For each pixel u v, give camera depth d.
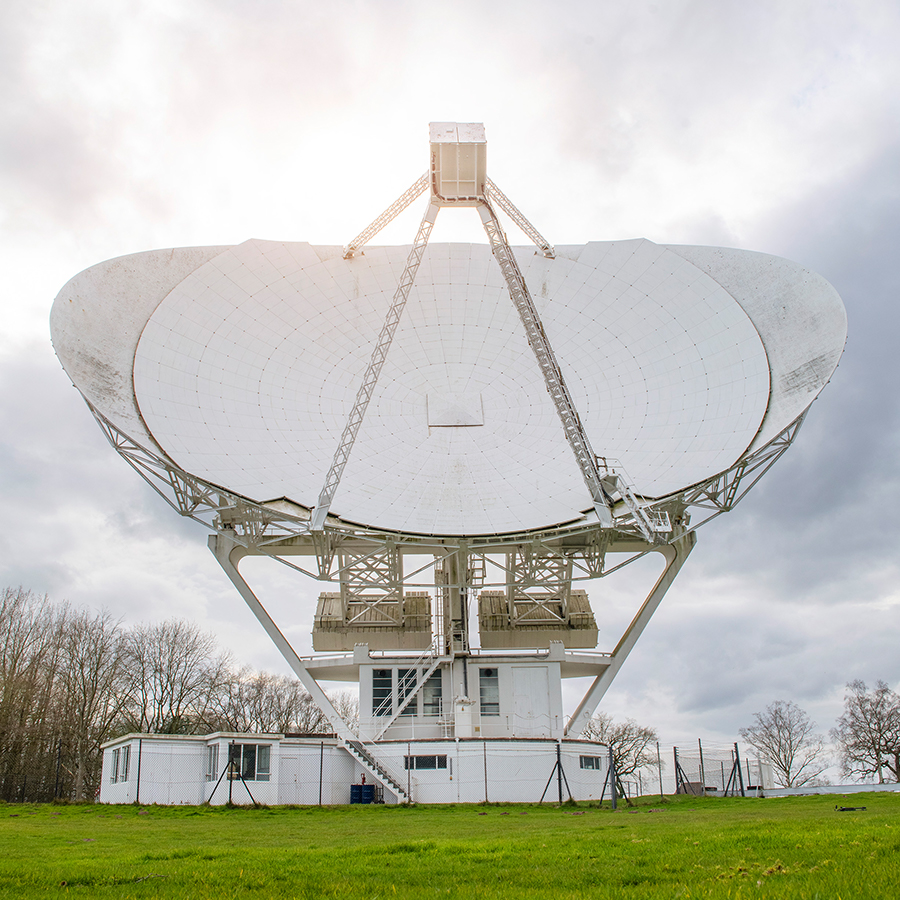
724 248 51.94
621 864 16.41
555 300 52.91
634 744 97.62
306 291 51.47
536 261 54.25
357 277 53.19
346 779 47.69
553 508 44.25
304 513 43.06
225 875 15.91
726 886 12.74
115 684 76.88
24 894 14.03
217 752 46.34
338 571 48.31
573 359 50.81
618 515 43.03
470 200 47.09
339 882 14.98
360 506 44.25
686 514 46.94
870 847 16.16
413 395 50.00
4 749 62.16
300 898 13.26
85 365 41.94
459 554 48.81
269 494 43.06
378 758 46.91
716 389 46.28
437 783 46.28
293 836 27.41
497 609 55.16
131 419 41.25
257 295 49.91
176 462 40.88
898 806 32.19
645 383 48.47
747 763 52.69
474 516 44.38
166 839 26.31
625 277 52.38
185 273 49.59
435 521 43.97
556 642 53.41
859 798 38.88
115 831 29.41
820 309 45.84
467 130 45.41
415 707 52.97
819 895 11.20
